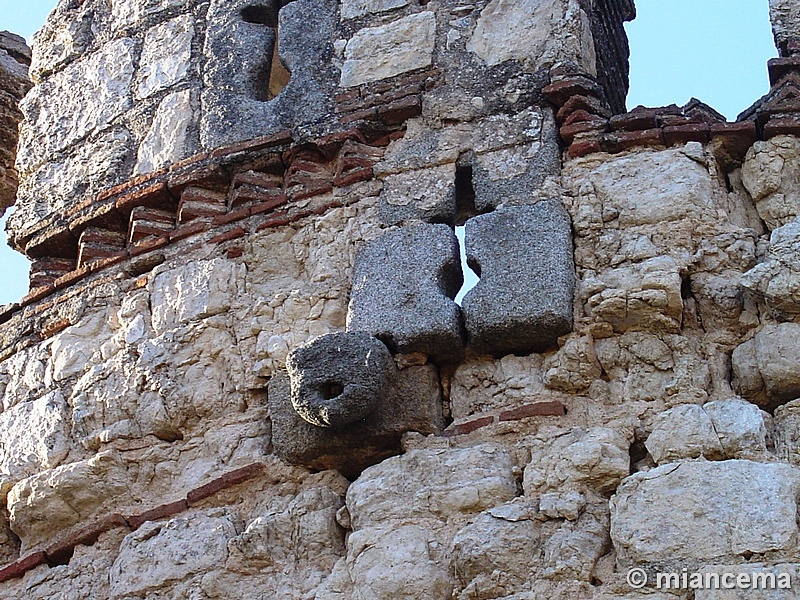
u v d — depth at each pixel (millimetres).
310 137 7324
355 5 7754
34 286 7664
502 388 6383
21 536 6902
